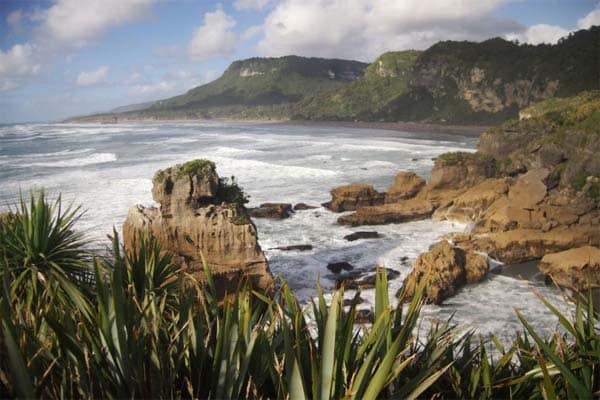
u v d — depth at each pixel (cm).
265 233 3803
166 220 2500
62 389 385
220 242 2462
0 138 14362
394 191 4650
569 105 6594
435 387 496
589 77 15000
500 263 2964
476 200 4006
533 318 2180
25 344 431
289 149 9856
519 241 2983
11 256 873
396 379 444
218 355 430
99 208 4419
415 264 2669
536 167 4328
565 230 3112
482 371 532
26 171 6962
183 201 2511
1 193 5225
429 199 4438
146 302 538
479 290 2534
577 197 3259
